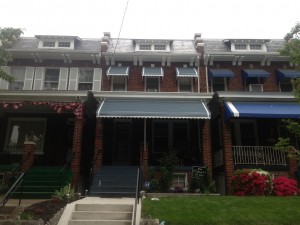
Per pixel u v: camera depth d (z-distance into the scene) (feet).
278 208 31.86
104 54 60.59
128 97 53.36
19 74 61.16
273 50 64.80
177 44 68.90
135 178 47.14
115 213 30.32
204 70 61.77
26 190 41.68
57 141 58.29
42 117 59.62
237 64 62.75
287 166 50.55
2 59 43.60
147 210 30.86
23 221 26.55
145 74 58.18
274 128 58.03
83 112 50.44
